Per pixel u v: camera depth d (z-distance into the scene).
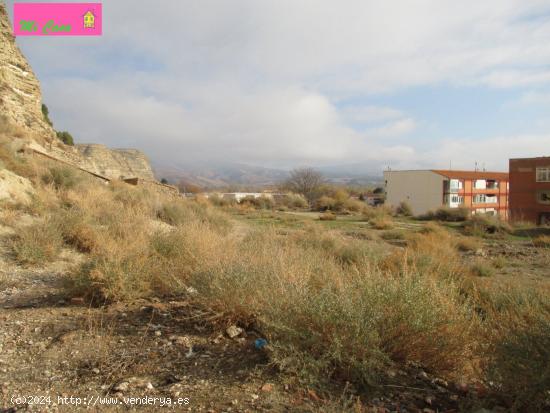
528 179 48.22
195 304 4.49
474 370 3.26
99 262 5.25
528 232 28.14
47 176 15.09
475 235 25.45
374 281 3.73
